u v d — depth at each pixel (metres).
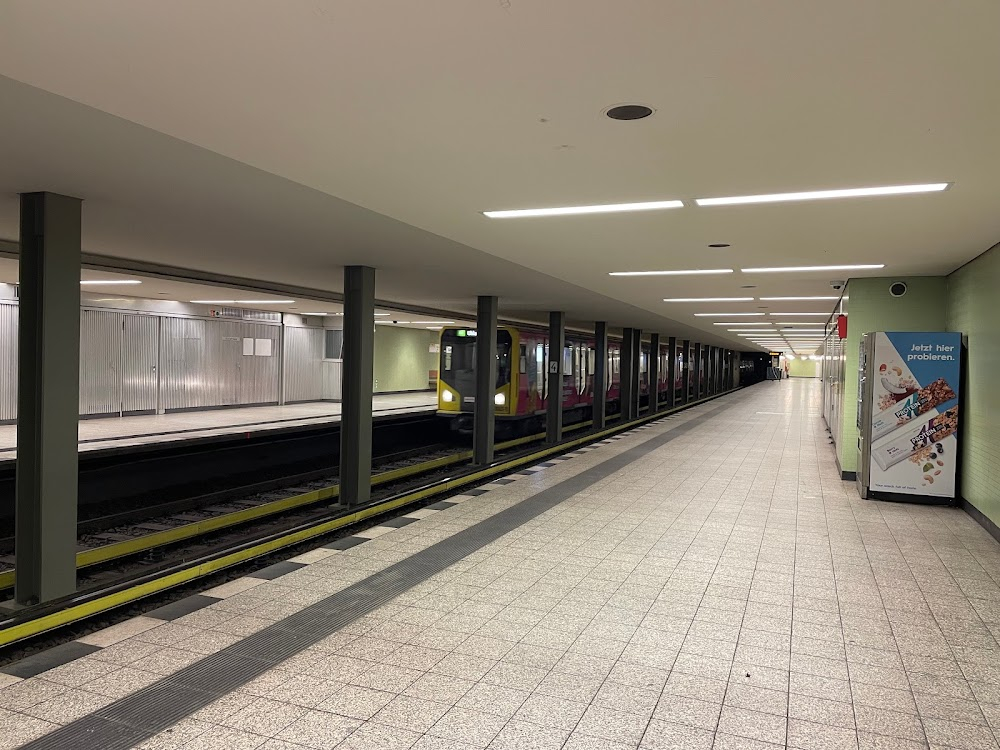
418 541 6.71
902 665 4.07
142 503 9.90
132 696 3.61
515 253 7.56
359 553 6.29
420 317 20.25
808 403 30.02
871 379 8.86
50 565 4.89
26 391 4.88
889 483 8.80
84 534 8.44
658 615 4.84
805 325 20.55
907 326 9.59
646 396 28.39
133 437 12.74
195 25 2.43
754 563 6.10
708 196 4.89
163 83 2.97
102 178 4.49
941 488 8.57
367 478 8.85
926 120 3.28
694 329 22.91
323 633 4.46
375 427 14.95
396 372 28.20
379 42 2.55
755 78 2.82
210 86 3.00
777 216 5.53
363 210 5.46
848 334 9.91
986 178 4.28
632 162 4.08
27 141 3.76
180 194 4.94
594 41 2.51
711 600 5.15
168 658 4.07
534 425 18.12
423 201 5.15
